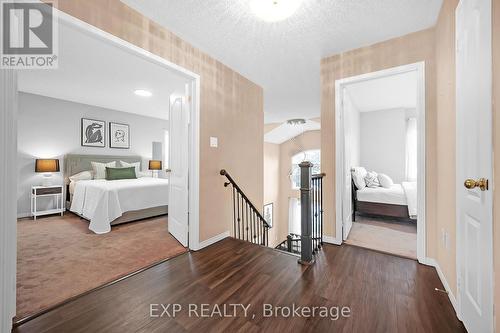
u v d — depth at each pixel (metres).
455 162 1.51
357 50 2.53
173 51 2.23
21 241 2.80
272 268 2.06
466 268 1.29
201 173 2.60
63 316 1.42
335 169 2.64
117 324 1.35
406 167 5.01
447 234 1.69
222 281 1.84
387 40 2.35
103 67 3.01
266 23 2.10
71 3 1.50
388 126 5.17
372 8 1.89
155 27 2.06
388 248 2.52
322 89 2.75
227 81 3.02
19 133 4.04
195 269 2.05
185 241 2.61
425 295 1.64
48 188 4.08
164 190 4.24
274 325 1.34
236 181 3.21
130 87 3.79
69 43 2.40
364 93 4.09
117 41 1.76
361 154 5.48
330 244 2.64
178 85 3.69
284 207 8.73
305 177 2.17
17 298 1.58
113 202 3.40
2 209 1.18
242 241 2.83
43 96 4.29
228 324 1.35
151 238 2.93
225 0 1.81
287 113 5.98
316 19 2.04
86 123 4.87
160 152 6.31
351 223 3.32
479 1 1.11
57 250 2.51
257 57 2.76
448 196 1.67
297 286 1.76
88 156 4.84
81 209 3.87
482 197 1.09
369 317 1.41
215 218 2.81
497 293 0.96
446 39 1.73
